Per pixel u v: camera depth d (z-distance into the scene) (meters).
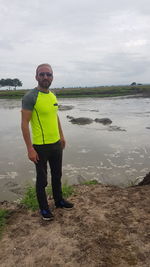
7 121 24.86
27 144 3.82
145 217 4.11
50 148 4.00
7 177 9.47
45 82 3.83
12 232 3.88
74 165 10.81
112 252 3.35
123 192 5.15
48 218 4.10
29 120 3.84
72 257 3.29
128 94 70.69
